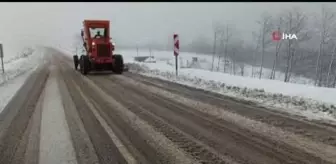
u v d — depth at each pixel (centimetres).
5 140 459
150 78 1272
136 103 727
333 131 474
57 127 525
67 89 976
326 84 3297
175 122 546
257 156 378
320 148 402
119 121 560
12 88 1039
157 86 1018
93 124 541
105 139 455
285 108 643
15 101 780
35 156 392
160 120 562
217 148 409
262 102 714
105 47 1473
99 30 1564
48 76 1422
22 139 462
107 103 733
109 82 1149
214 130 492
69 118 587
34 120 575
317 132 470
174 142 436
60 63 2516
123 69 1538
